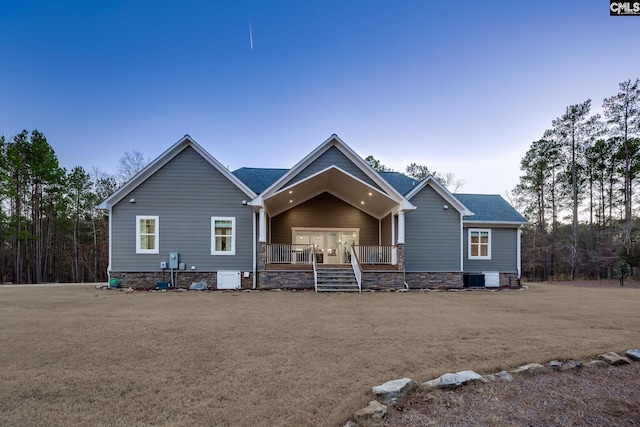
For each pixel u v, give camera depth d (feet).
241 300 36.22
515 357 15.51
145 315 26.48
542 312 28.81
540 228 118.93
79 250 120.67
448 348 17.15
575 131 103.71
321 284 47.37
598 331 21.17
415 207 51.83
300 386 12.32
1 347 17.16
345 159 54.65
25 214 109.50
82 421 9.89
